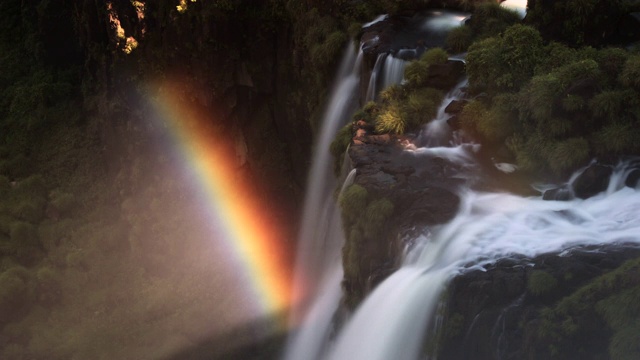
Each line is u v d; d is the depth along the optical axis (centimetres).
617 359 1534
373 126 2600
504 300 1722
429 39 2967
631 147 2136
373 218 2144
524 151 2267
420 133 2508
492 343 1691
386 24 3069
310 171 3403
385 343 1903
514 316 1680
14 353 3741
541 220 2006
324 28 3228
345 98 3108
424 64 2670
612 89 2209
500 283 1731
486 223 2006
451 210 2095
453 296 1773
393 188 2216
